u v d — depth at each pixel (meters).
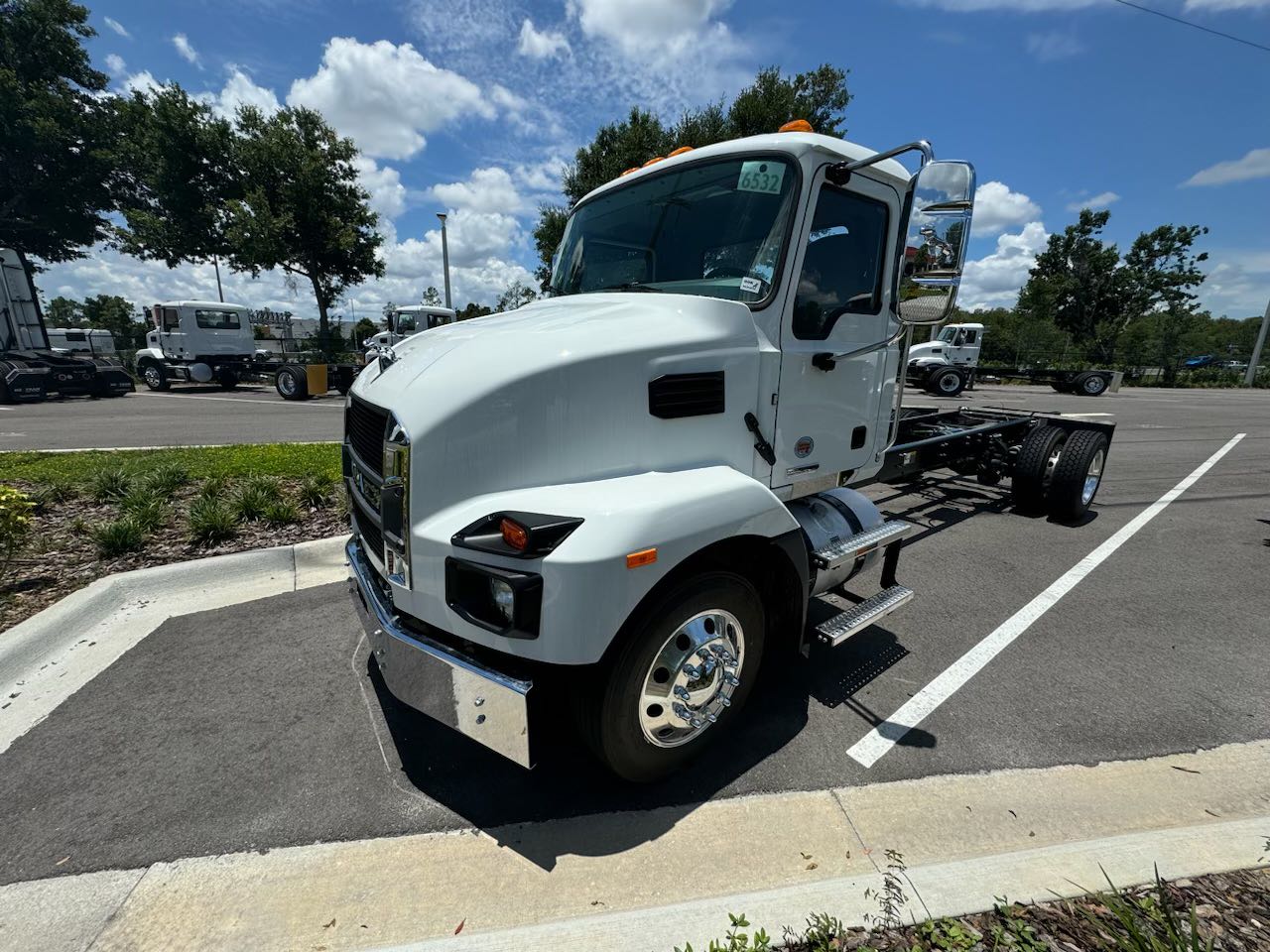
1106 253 38.03
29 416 13.27
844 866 2.03
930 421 6.38
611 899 1.92
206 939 1.79
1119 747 2.67
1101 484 7.83
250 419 12.91
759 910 1.80
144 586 4.02
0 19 26.30
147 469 6.44
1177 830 2.09
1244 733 2.77
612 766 2.23
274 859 2.08
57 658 3.31
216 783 2.42
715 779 2.46
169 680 3.12
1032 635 3.72
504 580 1.91
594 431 2.23
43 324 17.78
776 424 2.74
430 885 1.97
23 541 3.96
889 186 3.07
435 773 2.50
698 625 2.30
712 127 18.05
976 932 1.71
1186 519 6.23
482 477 2.12
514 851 2.11
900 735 2.75
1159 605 4.16
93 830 2.19
